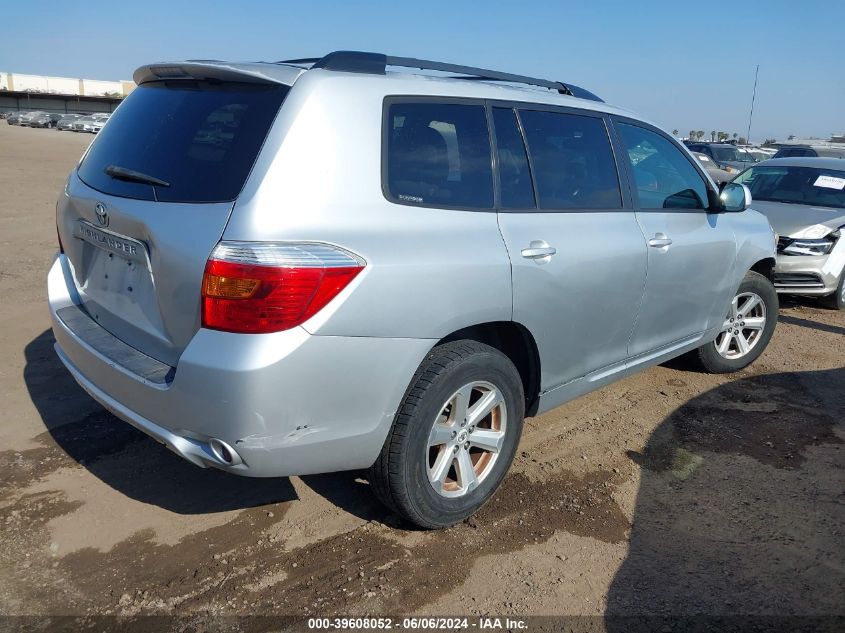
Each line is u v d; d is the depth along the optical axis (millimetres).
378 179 2686
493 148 3176
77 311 3221
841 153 16906
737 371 5398
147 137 2904
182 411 2457
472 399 3205
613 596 2783
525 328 3188
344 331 2479
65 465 3531
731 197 4473
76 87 86500
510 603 2719
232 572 2812
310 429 2512
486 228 3012
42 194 13906
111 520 3105
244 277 2328
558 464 3814
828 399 4906
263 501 3318
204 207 2479
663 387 5012
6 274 7211
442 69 3230
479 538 3115
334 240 2477
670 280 4082
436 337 2766
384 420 2703
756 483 3695
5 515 3092
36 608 2564
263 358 2338
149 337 2695
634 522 3295
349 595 2715
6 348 5059
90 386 2914
